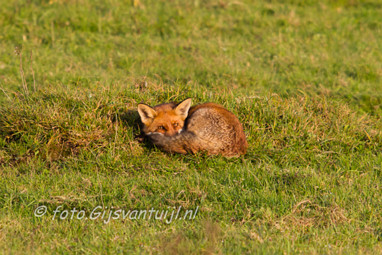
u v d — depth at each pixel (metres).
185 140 10.14
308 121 12.05
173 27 20.80
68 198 8.59
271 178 9.66
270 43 19.38
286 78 16.47
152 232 7.69
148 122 10.33
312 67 17.27
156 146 10.54
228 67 16.67
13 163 10.34
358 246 7.43
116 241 7.43
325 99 13.39
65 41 18.77
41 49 17.91
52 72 15.88
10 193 8.82
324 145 11.37
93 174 9.86
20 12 20.66
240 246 7.27
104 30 20.20
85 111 11.31
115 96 12.03
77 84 14.04
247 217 8.18
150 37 19.89
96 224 8.03
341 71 17.02
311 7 24.58
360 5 25.23
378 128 12.60
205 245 7.21
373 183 9.62
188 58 17.70
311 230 7.86
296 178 9.48
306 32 21.03
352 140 11.55
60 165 10.27
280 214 8.29
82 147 10.62
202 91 12.77
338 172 10.16
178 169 10.00
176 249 7.03
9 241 7.39
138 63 17.17
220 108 10.65
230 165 10.26
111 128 11.04
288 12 23.17
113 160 10.25
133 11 21.66
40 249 7.16
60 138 10.76
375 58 18.16
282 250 7.14
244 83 15.62
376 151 11.38
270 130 11.59
